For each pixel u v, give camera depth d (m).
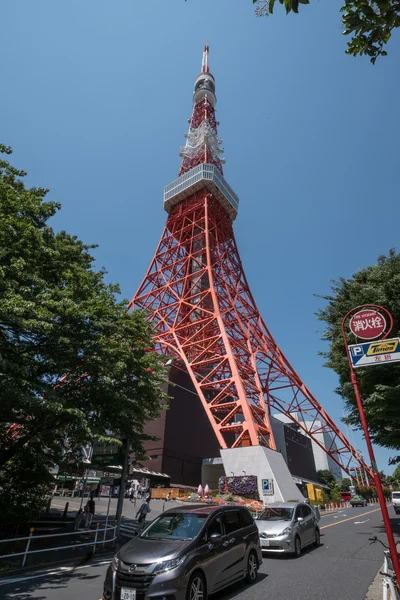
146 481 39.81
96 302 15.73
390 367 15.87
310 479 80.50
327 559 12.46
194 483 47.50
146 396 18.33
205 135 75.75
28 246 13.85
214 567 7.75
